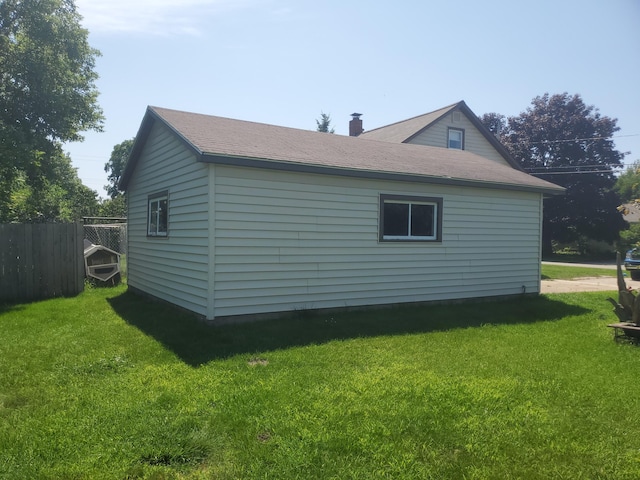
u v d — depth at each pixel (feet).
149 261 34.24
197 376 16.08
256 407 13.21
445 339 22.24
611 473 10.25
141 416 12.57
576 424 12.60
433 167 32.53
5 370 16.65
